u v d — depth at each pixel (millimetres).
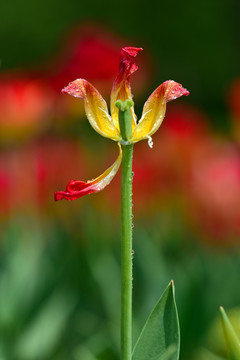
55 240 2512
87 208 2418
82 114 2592
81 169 2766
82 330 2201
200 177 2760
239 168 2746
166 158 2836
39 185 2666
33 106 2553
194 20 9914
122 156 1018
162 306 1050
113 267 2291
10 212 2537
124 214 1011
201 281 2002
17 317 1905
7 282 2008
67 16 9852
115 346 1910
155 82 9688
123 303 1014
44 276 2070
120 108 1011
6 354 1872
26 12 9781
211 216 2752
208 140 2990
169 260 2494
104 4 9938
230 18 9898
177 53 9930
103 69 2438
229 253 2611
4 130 2576
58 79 2484
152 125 1024
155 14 9922
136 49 1037
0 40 9805
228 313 1822
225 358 1812
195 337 1856
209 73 9805
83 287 2283
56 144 2750
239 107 2939
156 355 1044
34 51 9852
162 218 2748
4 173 2584
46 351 1939
